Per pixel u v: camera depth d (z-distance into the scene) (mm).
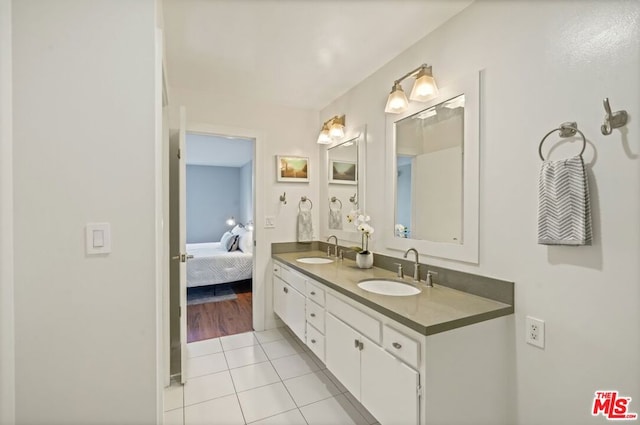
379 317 1499
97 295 1148
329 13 1704
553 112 1282
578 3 1203
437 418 1244
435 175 1878
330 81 2605
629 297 1073
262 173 3074
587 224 1152
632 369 1069
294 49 2092
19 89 1052
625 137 1077
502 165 1483
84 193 1127
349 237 2785
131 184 1183
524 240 1393
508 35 1453
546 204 1244
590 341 1174
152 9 1215
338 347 1864
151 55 1208
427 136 1939
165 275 2072
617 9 1097
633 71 1060
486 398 1386
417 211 2018
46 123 1082
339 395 2027
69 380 1123
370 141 2486
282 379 2215
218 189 6836
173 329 2521
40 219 1079
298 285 2488
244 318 3439
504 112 1473
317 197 3352
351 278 2027
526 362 1385
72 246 1114
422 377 1230
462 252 1677
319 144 3340
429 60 1904
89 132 1131
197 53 2139
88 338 1141
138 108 1190
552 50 1284
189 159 5945
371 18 1753
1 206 1007
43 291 1088
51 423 1106
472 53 1626
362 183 2586
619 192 1093
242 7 1646
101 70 1145
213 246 5570
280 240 3180
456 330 1281
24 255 1064
